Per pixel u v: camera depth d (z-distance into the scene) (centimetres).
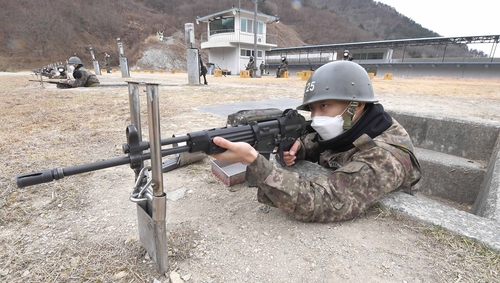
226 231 175
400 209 181
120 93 938
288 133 191
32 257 151
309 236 167
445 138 414
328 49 4303
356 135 187
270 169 156
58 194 220
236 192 229
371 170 170
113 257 151
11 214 191
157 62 5259
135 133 126
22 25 4428
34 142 359
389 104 770
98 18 5556
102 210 199
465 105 761
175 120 509
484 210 192
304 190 158
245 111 206
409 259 149
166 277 138
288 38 7594
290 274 141
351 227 174
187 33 1340
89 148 338
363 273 141
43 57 4434
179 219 188
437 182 386
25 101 739
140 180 138
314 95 191
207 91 1067
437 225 167
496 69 3253
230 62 3884
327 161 221
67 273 140
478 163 374
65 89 1081
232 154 146
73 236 169
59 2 5238
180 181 251
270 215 191
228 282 136
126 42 5647
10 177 247
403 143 184
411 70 3862
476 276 136
